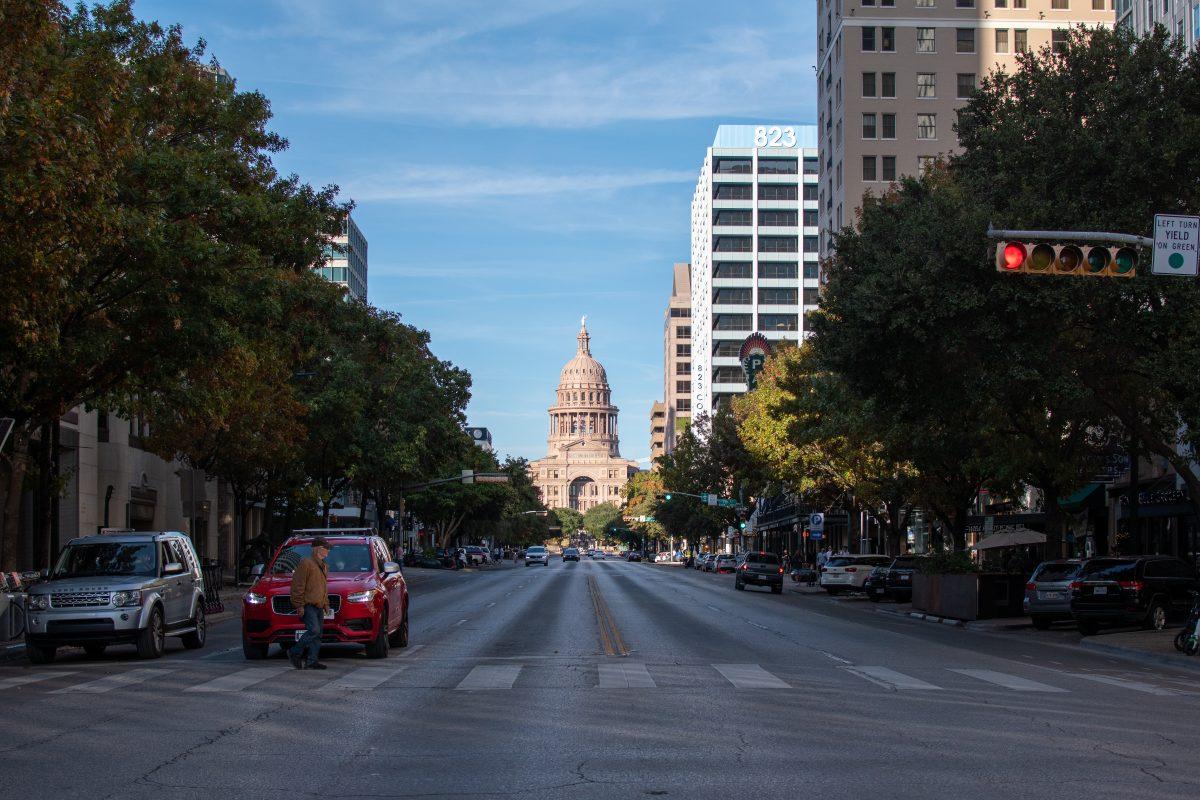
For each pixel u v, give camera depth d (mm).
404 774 9484
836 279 29344
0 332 21375
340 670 17672
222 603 39250
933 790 8836
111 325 23688
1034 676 17531
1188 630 22109
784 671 17531
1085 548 50188
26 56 18719
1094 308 24000
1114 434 32625
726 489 95625
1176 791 8812
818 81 89500
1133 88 24453
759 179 143125
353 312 48500
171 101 25875
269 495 50062
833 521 84312
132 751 10602
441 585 58938
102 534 21484
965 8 79812
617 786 8984
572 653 20500
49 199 18156
